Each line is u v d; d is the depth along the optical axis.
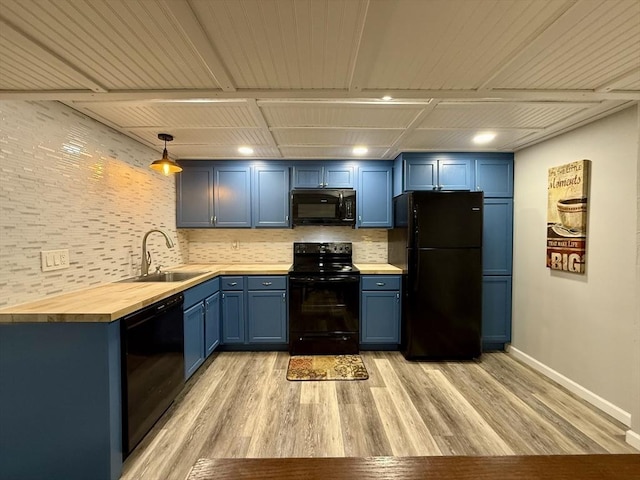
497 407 2.25
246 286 3.22
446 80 1.50
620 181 2.09
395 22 1.09
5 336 1.53
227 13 1.04
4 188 1.59
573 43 1.20
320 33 1.15
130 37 1.16
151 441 1.88
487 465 0.70
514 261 3.21
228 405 2.26
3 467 1.54
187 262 3.75
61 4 0.98
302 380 2.64
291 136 2.64
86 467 1.54
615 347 2.12
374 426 2.02
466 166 3.21
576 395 2.41
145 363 1.82
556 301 2.64
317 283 3.18
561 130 2.49
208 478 0.67
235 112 2.11
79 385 1.53
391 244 3.66
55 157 1.88
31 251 1.73
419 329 3.01
